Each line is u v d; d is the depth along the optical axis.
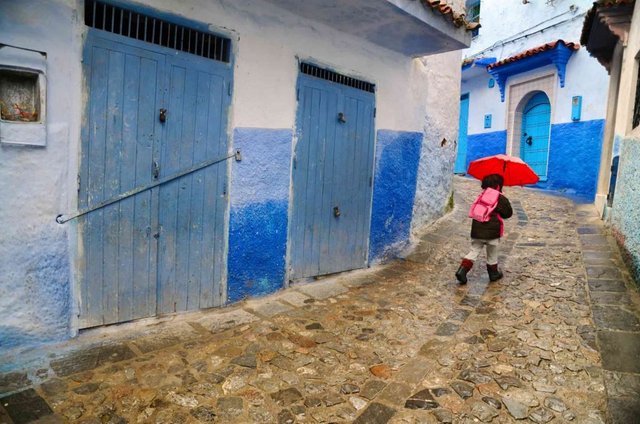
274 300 4.78
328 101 5.32
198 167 4.11
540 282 5.12
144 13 3.62
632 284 4.68
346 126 5.60
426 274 5.80
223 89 4.23
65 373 3.08
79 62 3.32
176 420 2.68
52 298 3.36
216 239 4.36
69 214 3.38
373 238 6.21
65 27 3.22
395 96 6.36
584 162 10.03
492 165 5.40
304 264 5.30
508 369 3.32
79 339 3.52
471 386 3.12
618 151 6.51
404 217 6.82
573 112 10.18
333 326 4.15
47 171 3.23
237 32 4.27
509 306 4.51
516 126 12.16
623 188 5.75
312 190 5.27
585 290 4.75
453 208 8.81
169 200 3.97
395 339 3.88
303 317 4.35
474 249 5.32
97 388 2.95
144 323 3.91
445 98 7.90
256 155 4.58
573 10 10.40
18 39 3.01
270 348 3.67
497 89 12.74
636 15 5.91
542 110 11.54
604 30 7.03
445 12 5.17
